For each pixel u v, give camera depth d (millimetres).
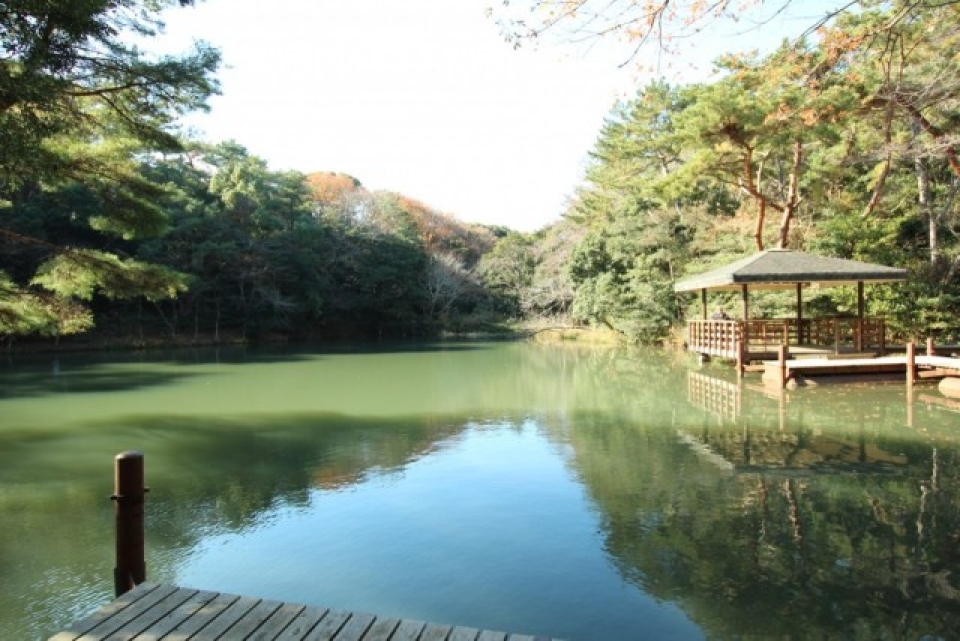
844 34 4883
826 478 6629
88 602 4238
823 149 17891
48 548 5141
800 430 8953
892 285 16375
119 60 6809
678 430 9250
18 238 8227
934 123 13578
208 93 7535
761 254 14555
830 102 11664
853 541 4980
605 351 23922
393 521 5633
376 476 7082
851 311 17141
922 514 5520
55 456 8125
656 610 4027
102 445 8734
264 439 9047
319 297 31625
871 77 12039
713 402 11562
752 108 14516
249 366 19938
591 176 29859
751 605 4051
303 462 7730
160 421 10469
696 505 5895
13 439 9133
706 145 16391
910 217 17672
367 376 17109
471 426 9891
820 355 14297
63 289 8734
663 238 23469
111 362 21250
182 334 29438
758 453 7730
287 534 5355
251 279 30109
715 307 20812
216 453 8211
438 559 4816
